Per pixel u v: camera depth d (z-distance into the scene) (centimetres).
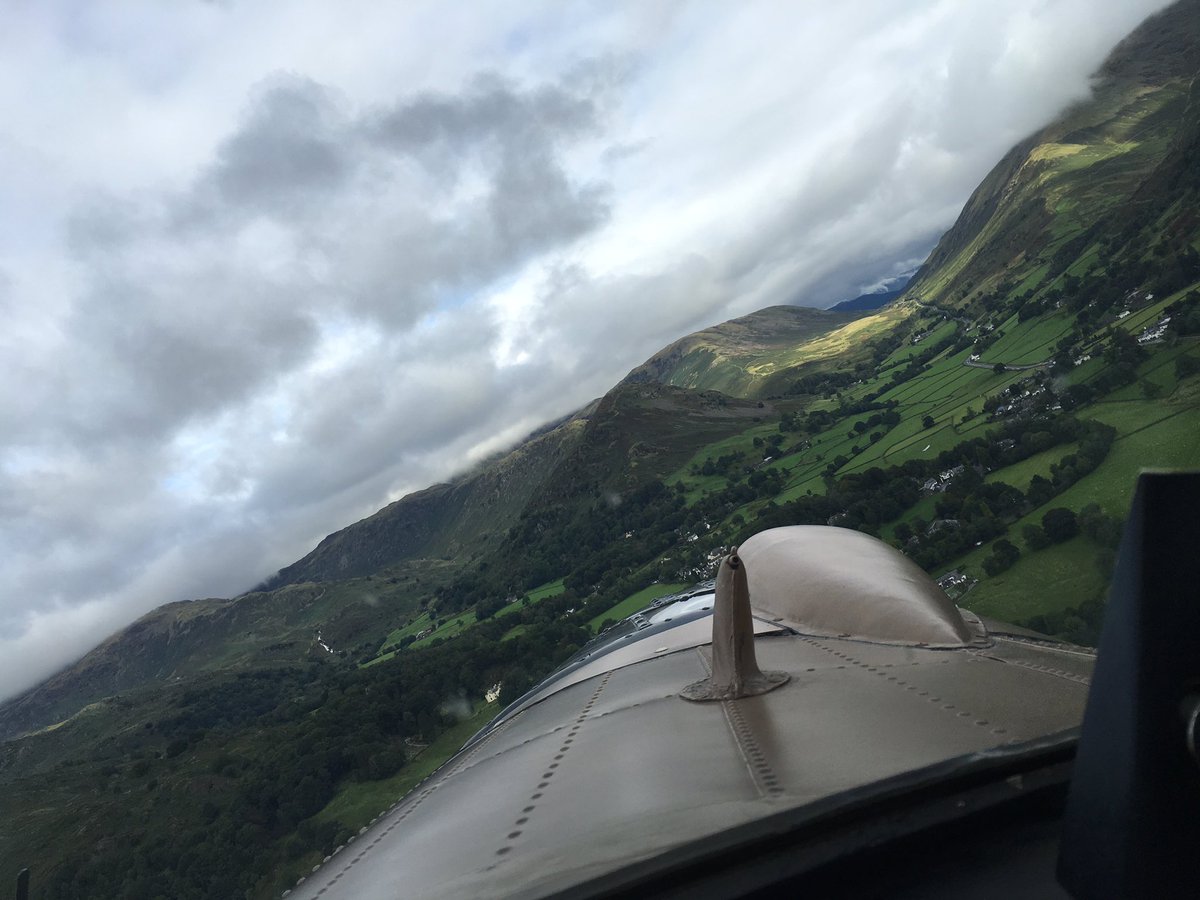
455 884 332
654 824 311
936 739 371
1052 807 258
